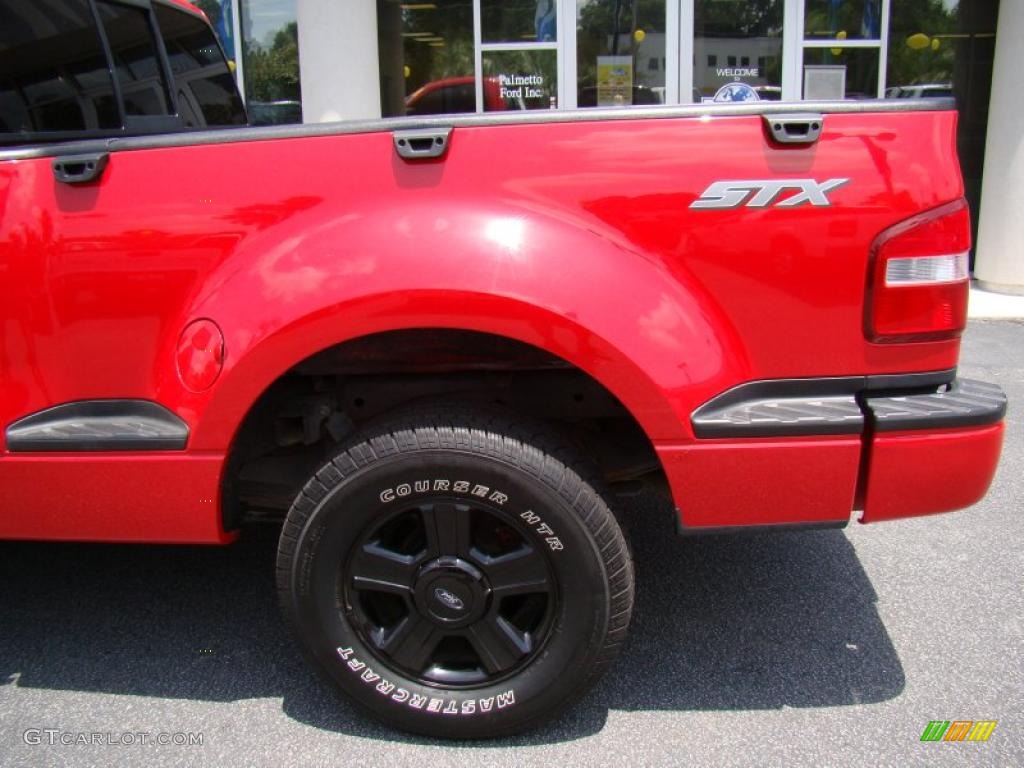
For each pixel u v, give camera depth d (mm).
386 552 2234
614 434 2568
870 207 2031
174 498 2236
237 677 2672
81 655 2795
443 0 8859
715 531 2164
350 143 2117
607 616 2189
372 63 7867
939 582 3182
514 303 2020
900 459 2109
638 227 2068
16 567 3377
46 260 2199
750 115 2033
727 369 2090
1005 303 7723
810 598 3084
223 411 2158
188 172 2160
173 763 2301
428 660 2307
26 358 2246
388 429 2164
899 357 2113
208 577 3279
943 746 2330
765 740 2363
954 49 8844
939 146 2049
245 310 2113
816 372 2115
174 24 3648
